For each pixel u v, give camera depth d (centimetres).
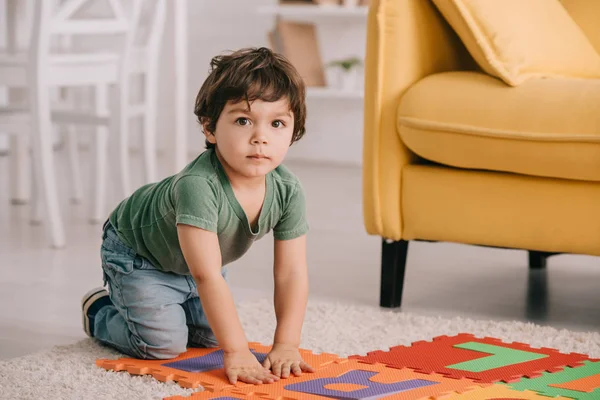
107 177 401
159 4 307
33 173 310
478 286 238
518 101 192
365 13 461
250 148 145
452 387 144
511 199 196
